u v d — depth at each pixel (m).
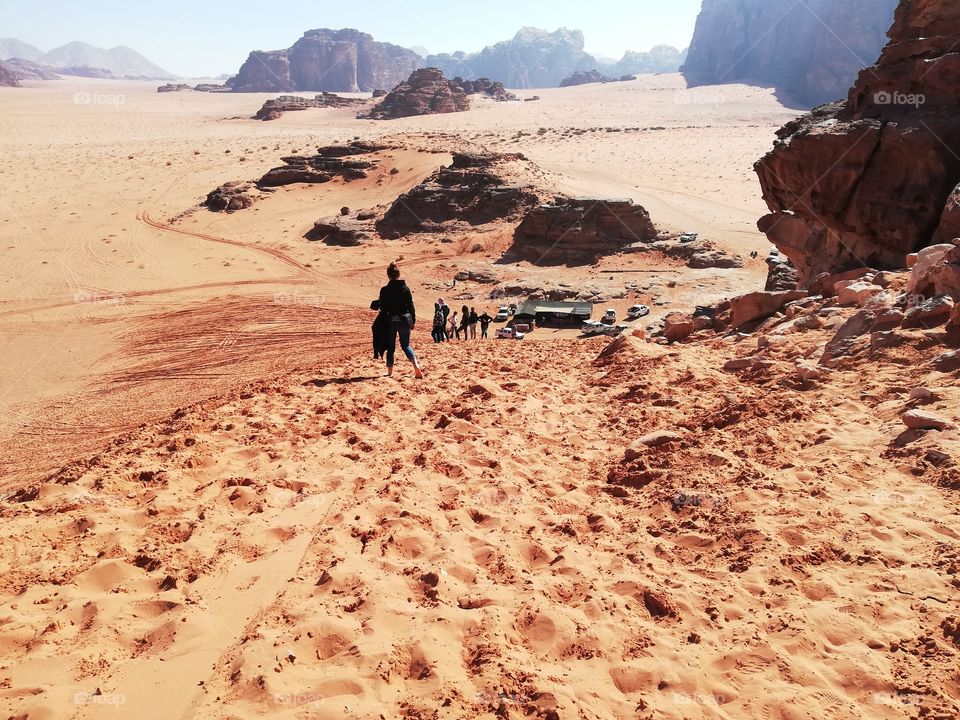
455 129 190.62
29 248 75.06
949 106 18.48
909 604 4.10
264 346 39.41
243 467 6.52
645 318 50.62
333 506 5.68
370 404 9.40
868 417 7.35
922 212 18.50
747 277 61.97
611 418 8.90
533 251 74.75
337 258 76.44
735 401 8.26
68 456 14.99
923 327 9.32
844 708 3.32
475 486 6.20
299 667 3.50
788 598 4.21
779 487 5.73
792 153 21.12
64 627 3.71
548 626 3.97
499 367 13.12
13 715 2.97
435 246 80.75
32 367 36.81
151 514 5.23
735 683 3.54
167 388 27.25
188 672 3.44
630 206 74.12
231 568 4.52
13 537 4.57
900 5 20.16
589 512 5.87
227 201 97.31
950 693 3.38
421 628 3.83
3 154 136.50
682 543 5.16
